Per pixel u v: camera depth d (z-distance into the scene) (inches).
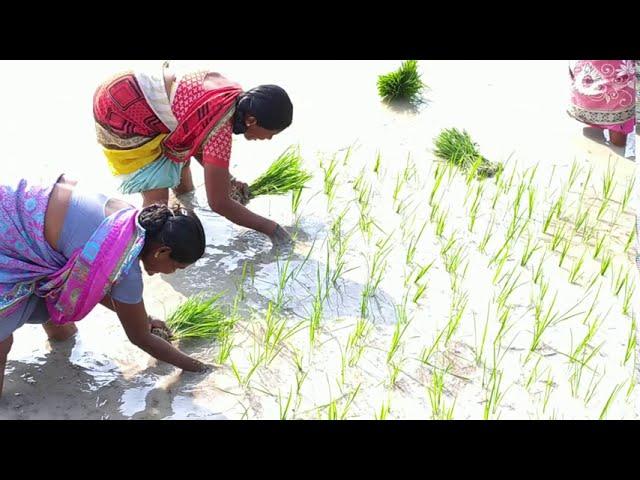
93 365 177.0
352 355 179.0
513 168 233.3
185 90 189.9
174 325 182.1
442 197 225.0
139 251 151.4
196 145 191.0
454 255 204.8
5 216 151.9
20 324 160.2
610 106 237.0
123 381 173.5
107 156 200.5
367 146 246.1
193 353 179.5
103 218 154.3
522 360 177.8
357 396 170.1
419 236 209.3
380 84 265.7
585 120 243.4
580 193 225.0
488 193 226.2
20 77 277.7
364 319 187.6
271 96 184.9
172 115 191.6
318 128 254.1
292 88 274.4
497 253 202.8
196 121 188.7
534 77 279.3
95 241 151.6
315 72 283.7
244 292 195.9
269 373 175.0
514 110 261.9
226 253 207.3
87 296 155.9
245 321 187.9
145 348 167.0
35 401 168.7
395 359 178.2
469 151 235.8
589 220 215.8
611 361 177.3
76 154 239.8
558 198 223.5
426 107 264.7
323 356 179.2
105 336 183.9
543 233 212.1
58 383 172.9
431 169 236.2
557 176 231.8
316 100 267.9
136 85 190.1
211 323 182.1
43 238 152.7
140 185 201.9
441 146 239.8
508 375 174.4
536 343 179.6
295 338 183.3
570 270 200.5
